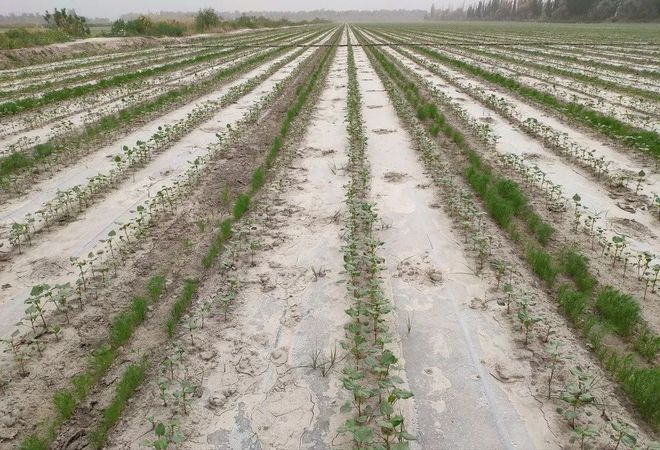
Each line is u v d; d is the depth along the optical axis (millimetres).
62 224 7629
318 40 46406
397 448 3311
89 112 14555
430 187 8875
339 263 6395
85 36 39594
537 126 12477
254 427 3961
